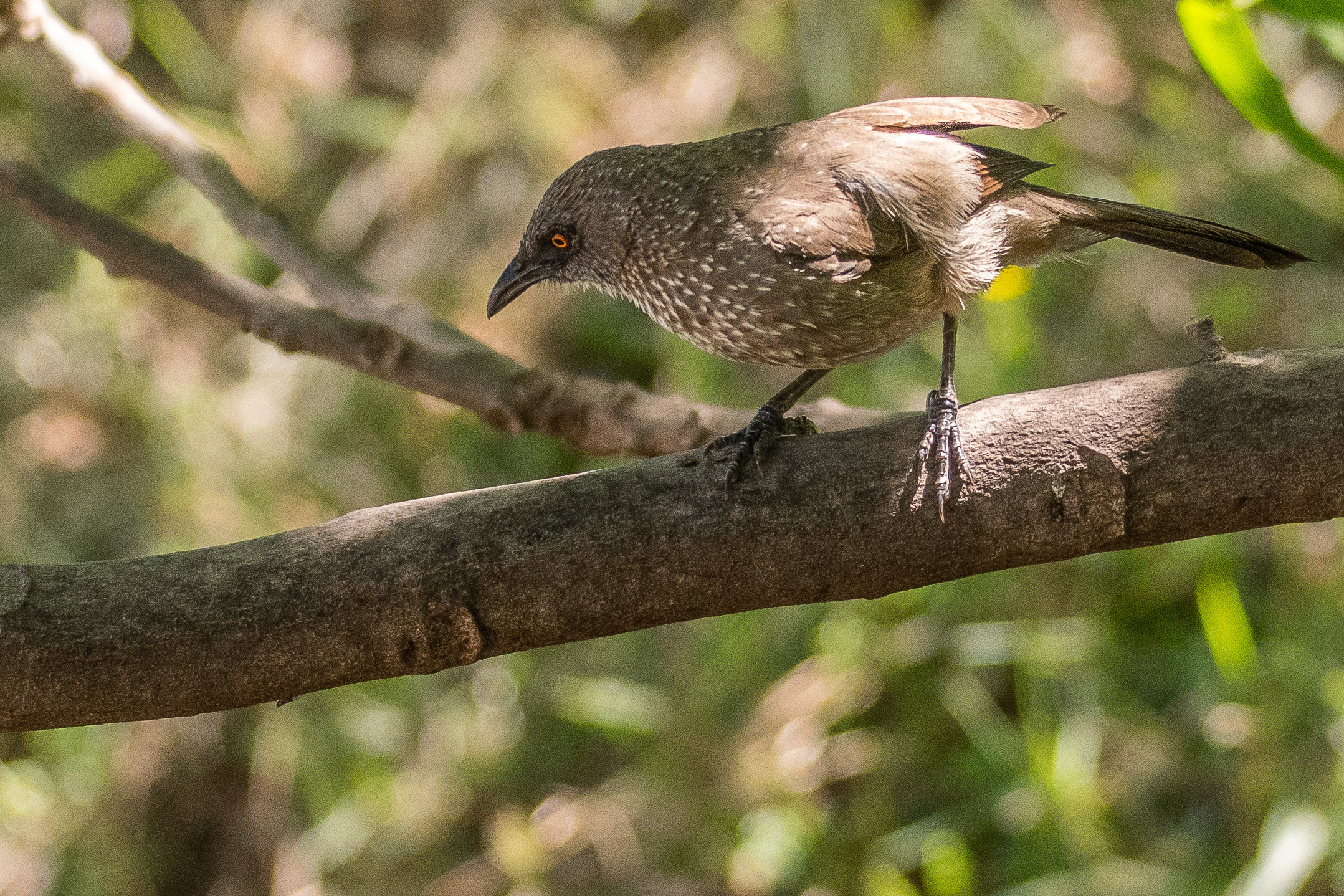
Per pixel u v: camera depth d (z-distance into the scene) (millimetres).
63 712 4262
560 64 12367
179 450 12023
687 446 7102
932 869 9883
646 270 6062
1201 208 11391
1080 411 4430
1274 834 9016
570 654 11867
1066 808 9578
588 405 7219
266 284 12500
